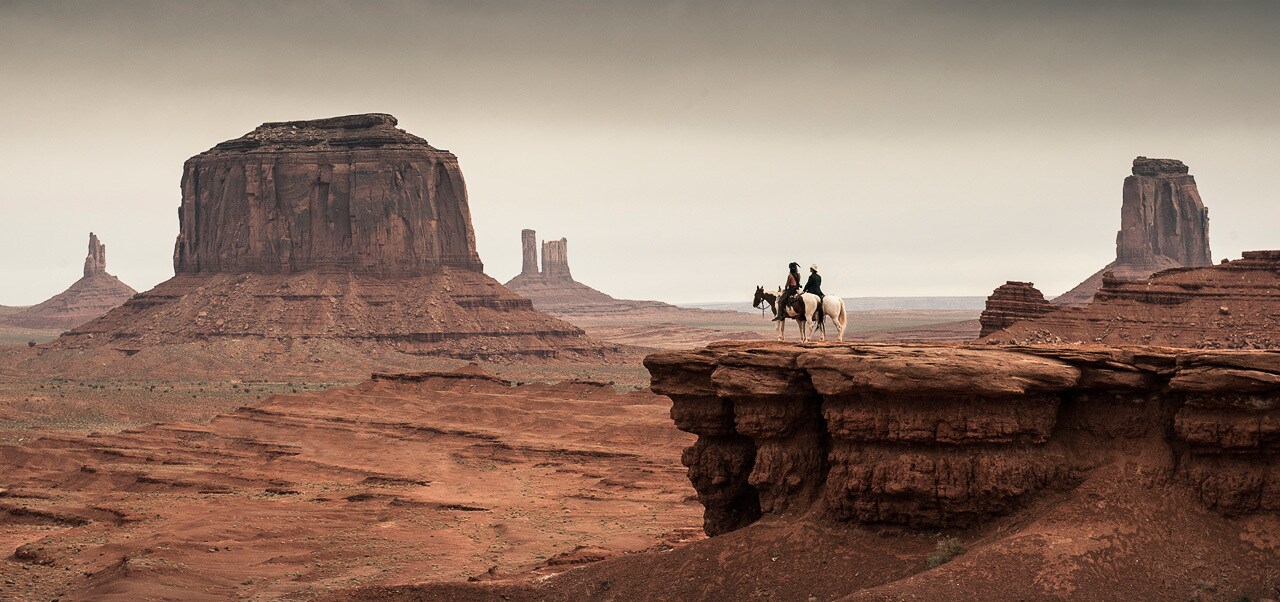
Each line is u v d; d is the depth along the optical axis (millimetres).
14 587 76250
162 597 70562
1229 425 45812
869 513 50281
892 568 48406
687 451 58219
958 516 48781
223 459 138375
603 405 160500
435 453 138500
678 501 103938
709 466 57062
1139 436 48469
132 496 113250
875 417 49906
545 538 88688
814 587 48875
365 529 94625
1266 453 45750
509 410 157000
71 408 195875
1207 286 139625
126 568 75500
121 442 147500
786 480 53250
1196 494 46438
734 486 56875
